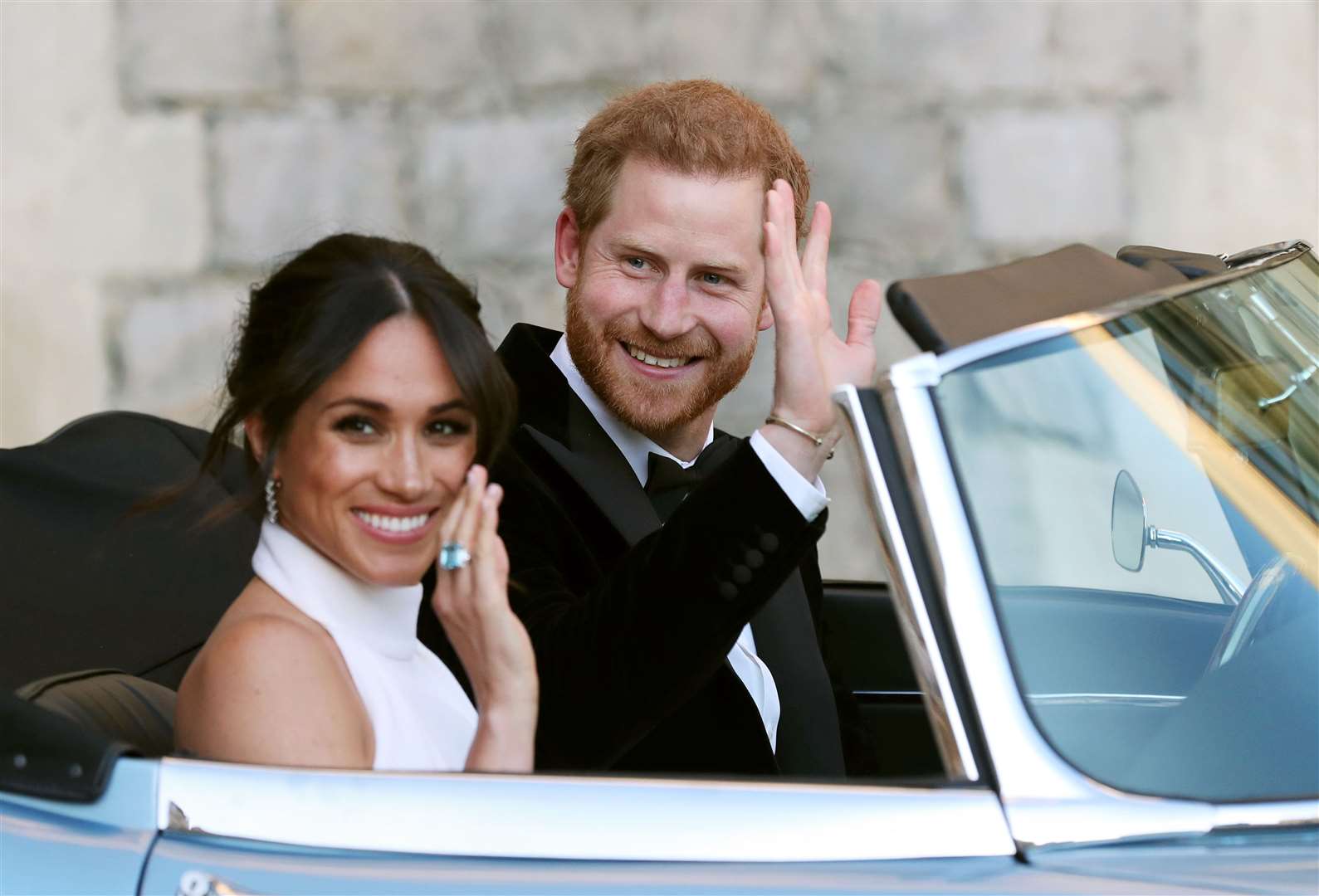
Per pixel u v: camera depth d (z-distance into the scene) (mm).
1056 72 18938
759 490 7648
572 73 18531
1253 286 8086
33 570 9406
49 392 18625
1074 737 6578
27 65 18391
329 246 7234
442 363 7148
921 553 6555
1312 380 7902
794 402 7730
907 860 6258
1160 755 6629
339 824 6332
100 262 18578
